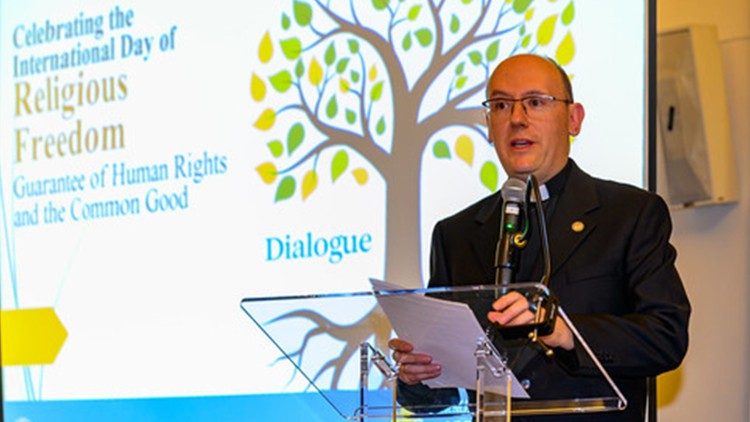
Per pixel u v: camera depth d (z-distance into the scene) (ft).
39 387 17.85
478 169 15.10
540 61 11.28
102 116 17.70
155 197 17.13
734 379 16.63
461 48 15.31
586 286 10.82
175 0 17.20
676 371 17.06
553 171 11.29
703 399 16.84
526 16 15.03
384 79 15.72
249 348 16.22
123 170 17.46
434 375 9.61
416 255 15.35
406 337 9.31
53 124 18.16
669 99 16.88
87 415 17.39
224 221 16.58
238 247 16.46
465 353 9.12
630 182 14.47
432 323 8.95
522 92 11.14
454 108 15.28
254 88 16.56
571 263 10.91
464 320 8.70
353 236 15.72
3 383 18.15
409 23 15.65
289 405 15.92
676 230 17.17
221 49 16.83
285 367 15.98
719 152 16.62
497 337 8.87
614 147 14.53
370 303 9.05
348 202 15.79
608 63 14.61
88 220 17.70
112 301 17.34
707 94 16.62
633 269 10.70
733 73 16.84
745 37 16.75
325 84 16.10
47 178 18.16
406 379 9.62
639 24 14.55
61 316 17.79
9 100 18.54
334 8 16.14
